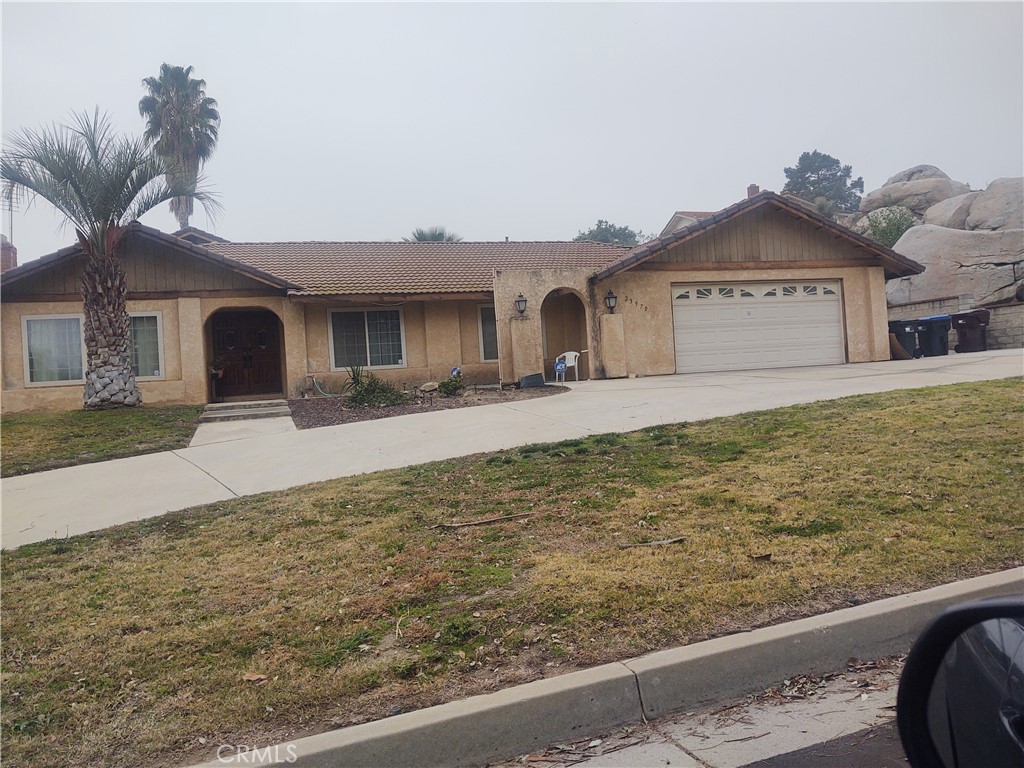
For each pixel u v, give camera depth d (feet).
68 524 24.44
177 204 97.91
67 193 45.93
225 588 17.04
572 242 83.41
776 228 61.67
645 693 12.23
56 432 41.88
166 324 55.52
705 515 19.76
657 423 33.78
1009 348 67.51
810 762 10.63
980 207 89.45
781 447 26.30
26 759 10.91
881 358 63.10
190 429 43.01
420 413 43.16
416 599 15.65
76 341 53.42
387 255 72.02
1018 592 14.92
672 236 57.67
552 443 30.76
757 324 61.31
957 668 7.75
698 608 14.39
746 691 12.80
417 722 11.19
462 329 63.36
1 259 70.69
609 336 57.52
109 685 12.90
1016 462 22.39
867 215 110.11
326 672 12.89
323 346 59.82
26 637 14.94
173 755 10.93
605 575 16.03
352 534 20.42
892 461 23.31
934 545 16.83
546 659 12.98
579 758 11.18
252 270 55.21
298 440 37.35
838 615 13.92
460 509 22.04
